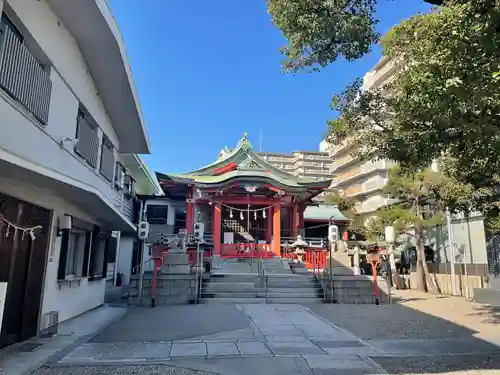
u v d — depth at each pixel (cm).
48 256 774
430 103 486
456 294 1878
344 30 585
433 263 2158
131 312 1111
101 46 859
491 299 1441
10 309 636
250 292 1453
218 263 1912
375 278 1447
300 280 1574
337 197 2895
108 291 1794
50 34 706
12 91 540
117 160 1398
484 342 738
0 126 517
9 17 574
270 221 2236
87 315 1034
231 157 2317
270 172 2294
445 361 593
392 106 741
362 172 4191
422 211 2116
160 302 1316
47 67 708
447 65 444
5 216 593
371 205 3941
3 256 598
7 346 634
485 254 1853
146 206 2450
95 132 1030
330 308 1263
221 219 2250
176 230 2428
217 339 741
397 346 699
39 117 639
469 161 635
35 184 625
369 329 880
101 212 991
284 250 2145
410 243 2697
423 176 1817
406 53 686
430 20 542
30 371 520
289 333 814
